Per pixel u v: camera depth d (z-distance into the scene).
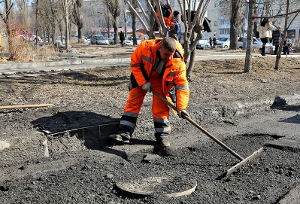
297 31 47.72
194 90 7.90
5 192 3.54
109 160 4.35
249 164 4.30
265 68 12.23
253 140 5.36
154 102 4.81
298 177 3.91
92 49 26.05
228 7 35.06
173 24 7.75
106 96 6.86
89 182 3.77
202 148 4.96
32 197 3.44
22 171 3.91
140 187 3.61
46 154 4.35
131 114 4.80
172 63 4.41
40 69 10.77
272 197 3.41
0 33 13.86
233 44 28.20
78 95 6.85
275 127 5.96
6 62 12.52
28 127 4.66
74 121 4.96
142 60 4.53
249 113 7.00
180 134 5.48
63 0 22.75
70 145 4.61
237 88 8.46
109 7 41.81
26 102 6.11
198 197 3.44
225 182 3.84
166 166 4.33
